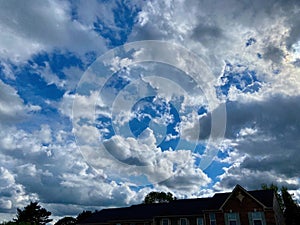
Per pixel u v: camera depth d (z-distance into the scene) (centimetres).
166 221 2748
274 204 2308
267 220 2173
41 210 5062
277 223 2334
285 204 3472
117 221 2984
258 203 2248
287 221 3378
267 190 2456
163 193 4841
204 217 2450
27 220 4803
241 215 2272
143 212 3027
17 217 4859
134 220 2884
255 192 2478
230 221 2300
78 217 4953
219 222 2334
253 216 2230
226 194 2689
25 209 4953
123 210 3312
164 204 3120
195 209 2706
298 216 3356
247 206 2281
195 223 2598
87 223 3166
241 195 2333
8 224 2462
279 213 2614
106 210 3503
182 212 2709
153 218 2784
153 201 4788
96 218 3266
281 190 3578
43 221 5028
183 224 2652
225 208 2352
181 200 3095
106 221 3061
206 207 2659
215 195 2748
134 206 3338
